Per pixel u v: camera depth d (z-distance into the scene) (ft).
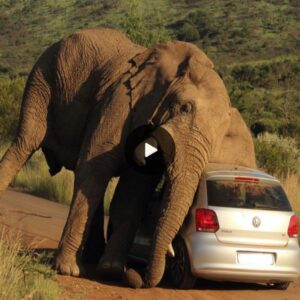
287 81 327.47
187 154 38.55
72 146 47.24
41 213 66.54
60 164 49.90
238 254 39.09
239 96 128.57
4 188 47.29
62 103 46.73
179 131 38.78
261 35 493.36
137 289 38.86
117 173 42.70
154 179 42.52
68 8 626.23
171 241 38.37
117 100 41.96
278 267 39.58
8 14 635.25
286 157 109.60
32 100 47.73
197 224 39.22
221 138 40.14
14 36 548.31
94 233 46.44
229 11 574.15
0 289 32.32
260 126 184.34
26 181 86.89
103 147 41.34
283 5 588.50
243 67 357.41
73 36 47.24
